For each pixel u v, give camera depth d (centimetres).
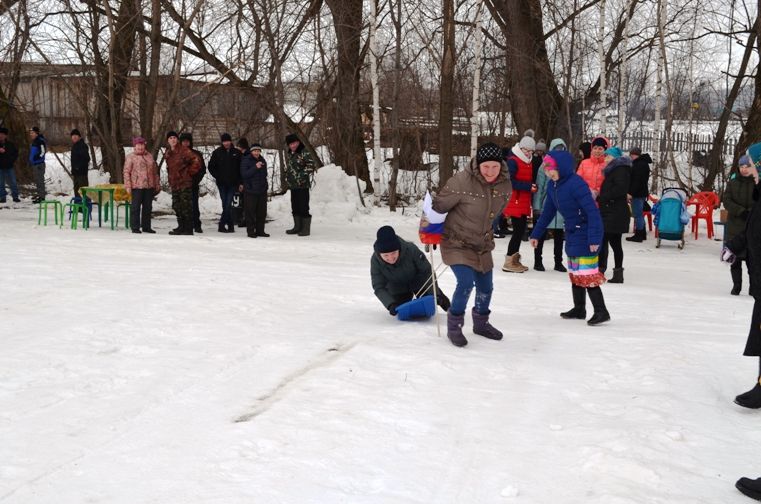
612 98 2906
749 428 467
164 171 2345
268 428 446
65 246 1266
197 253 1250
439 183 2161
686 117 3197
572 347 666
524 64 2289
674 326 785
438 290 764
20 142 2375
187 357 593
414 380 549
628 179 1104
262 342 644
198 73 2133
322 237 1614
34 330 668
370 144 2805
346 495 365
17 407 479
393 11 2227
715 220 2003
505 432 455
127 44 2183
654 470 394
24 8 2048
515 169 1170
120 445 421
